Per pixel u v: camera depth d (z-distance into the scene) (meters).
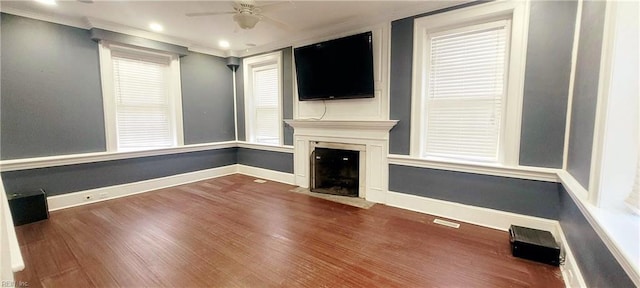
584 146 1.88
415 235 2.69
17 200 2.88
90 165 3.70
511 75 2.63
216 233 2.76
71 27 3.45
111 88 3.83
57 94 3.40
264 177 5.09
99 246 2.47
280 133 4.74
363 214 3.25
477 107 2.93
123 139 4.08
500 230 2.78
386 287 1.91
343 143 3.94
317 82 3.99
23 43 3.13
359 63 3.51
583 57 2.08
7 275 0.69
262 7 2.52
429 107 3.24
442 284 1.93
